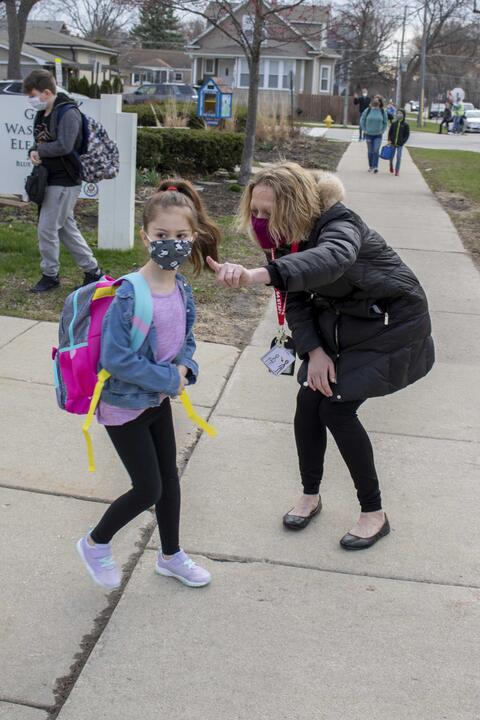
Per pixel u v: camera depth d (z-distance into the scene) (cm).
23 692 271
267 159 1798
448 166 1856
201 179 1391
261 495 402
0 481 402
